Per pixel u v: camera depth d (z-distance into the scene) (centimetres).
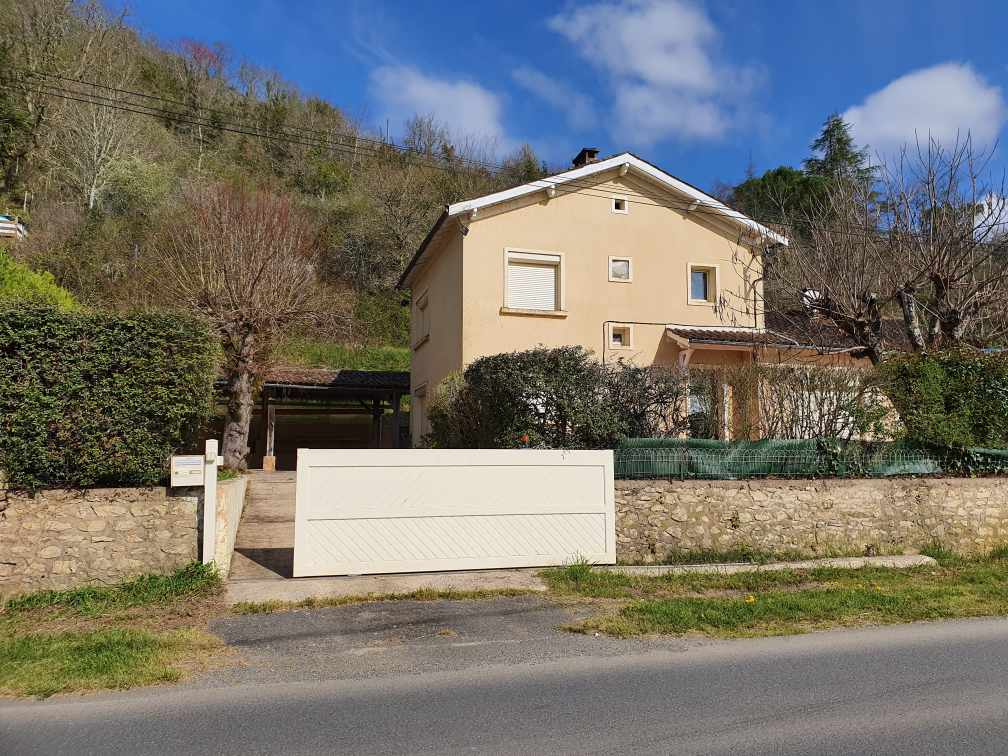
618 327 1681
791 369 1027
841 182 1441
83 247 2789
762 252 1702
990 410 1070
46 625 628
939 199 1263
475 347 1578
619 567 862
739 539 935
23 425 688
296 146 4491
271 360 1855
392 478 809
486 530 832
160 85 4209
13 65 3091
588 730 414
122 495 727
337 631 625
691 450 946
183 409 732
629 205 1719
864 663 546
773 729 415
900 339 1510
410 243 3984
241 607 681
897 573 870
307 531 786
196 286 1706
